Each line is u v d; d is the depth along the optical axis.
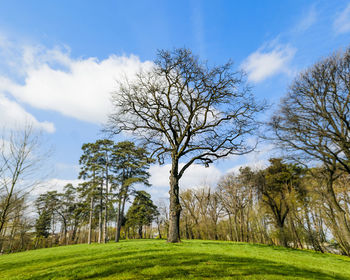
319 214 31.28
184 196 46.97
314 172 22.09
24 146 10.11
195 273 6.73
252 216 39.94
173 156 17.25
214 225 42.84
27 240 38.16
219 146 17.08
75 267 8.17
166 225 53.47
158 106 17.83
